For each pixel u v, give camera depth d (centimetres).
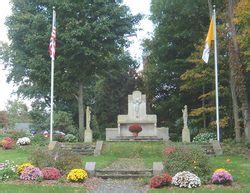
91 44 3753
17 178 1728
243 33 3077
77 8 3731
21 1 4172
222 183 1631
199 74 3744
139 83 4850
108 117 4881
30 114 4709
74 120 4738
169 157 1806
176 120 4319
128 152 2728
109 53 3912
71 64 3806
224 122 3575
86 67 3878
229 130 3812
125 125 3538
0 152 2770
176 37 4131
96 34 3712
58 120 3984
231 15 3023
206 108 3775
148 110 4641
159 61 4403
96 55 3731
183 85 4019
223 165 2131
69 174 1709
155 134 3509
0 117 5844
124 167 2095
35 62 3734
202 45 3775
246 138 2967
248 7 2767
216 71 2981
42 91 4378
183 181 1580
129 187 1628
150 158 2578
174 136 4238
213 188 1548
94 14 3778
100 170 1908
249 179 1722
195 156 1772
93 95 4903
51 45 3019
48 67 3744
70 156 1888
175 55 4353
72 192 1489
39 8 4044
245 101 2984
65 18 3716
